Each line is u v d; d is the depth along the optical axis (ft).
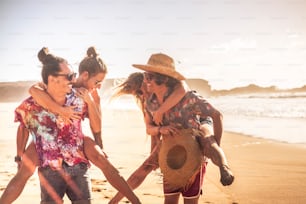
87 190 9.83
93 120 10.21
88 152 9.90
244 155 22.29
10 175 17.10
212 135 9.90
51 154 9.55
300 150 23.81
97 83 10.58
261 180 16.20
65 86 9.49
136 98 11.34
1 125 35.73
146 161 10.91
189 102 9.86
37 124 9.56
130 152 22.97
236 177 16.71
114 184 10.16
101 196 13.88
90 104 9.96
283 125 36.76
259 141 27.71
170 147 9.83
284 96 57.36
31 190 14.66
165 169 9.86
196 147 9.71
